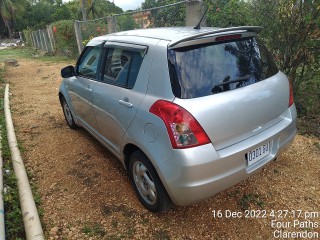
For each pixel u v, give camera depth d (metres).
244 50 2.88
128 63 3.12
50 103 7.21
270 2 4.98
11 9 49.41
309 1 4.41
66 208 3.23
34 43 28.09
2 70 12.88
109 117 3.36
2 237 2.70
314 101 5.04
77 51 15.83
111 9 38.88
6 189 3.47
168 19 7.76
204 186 2.43
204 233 2.80
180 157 2.38
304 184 3.41
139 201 3.24
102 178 3.74
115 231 2.88
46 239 2.80
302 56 4.89
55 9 56.06
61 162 4.20
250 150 2.65
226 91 2.59
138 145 2.81
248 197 3.24
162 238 2.77
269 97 2.83
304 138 4.48
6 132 5.26
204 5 6.27
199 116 2.40
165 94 2.56
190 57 2.58
